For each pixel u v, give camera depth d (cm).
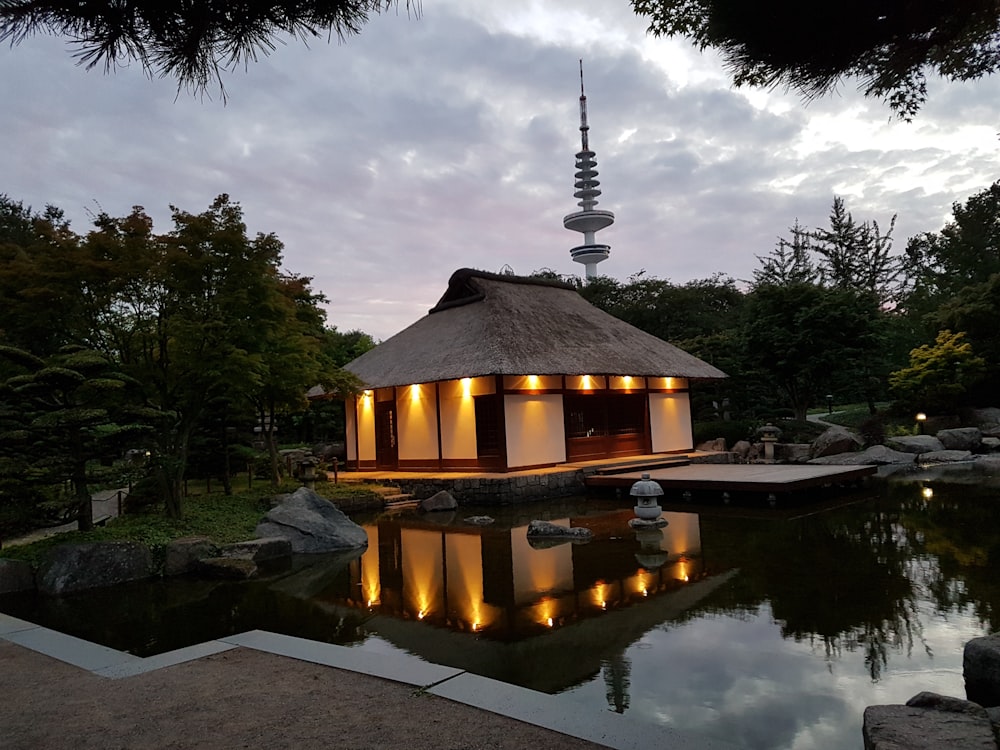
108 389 884
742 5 252
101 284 927
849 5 246
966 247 3216
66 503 864
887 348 2506
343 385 1492
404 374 1722
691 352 2619
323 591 727
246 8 238
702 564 764
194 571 847
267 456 1667
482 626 565
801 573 699
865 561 741
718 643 496
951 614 544
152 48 237
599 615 583
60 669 424
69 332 966
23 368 954
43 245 922
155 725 321
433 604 650
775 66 275
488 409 1620
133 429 887
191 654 443
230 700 352
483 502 1445
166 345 1005
